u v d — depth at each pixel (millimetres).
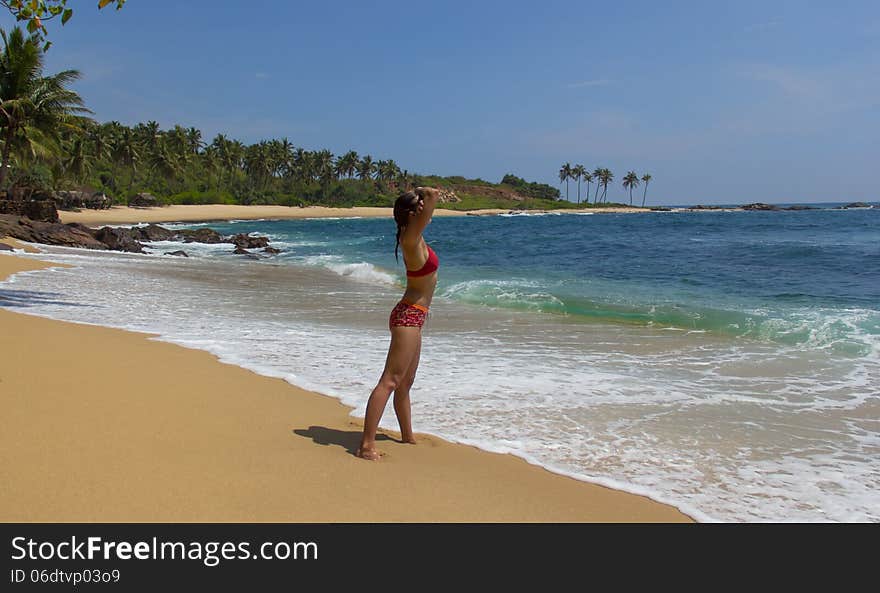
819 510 3576
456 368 7012
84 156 75625
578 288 15500
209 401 4867
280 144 133000
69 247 27906
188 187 116375
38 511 2705
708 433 4910
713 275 18609
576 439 4676
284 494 3141
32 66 36656
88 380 5023
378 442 4289
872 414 5488
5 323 7484
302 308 11711
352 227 71750
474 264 24422
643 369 7113
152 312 10375
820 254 24672
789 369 7188
